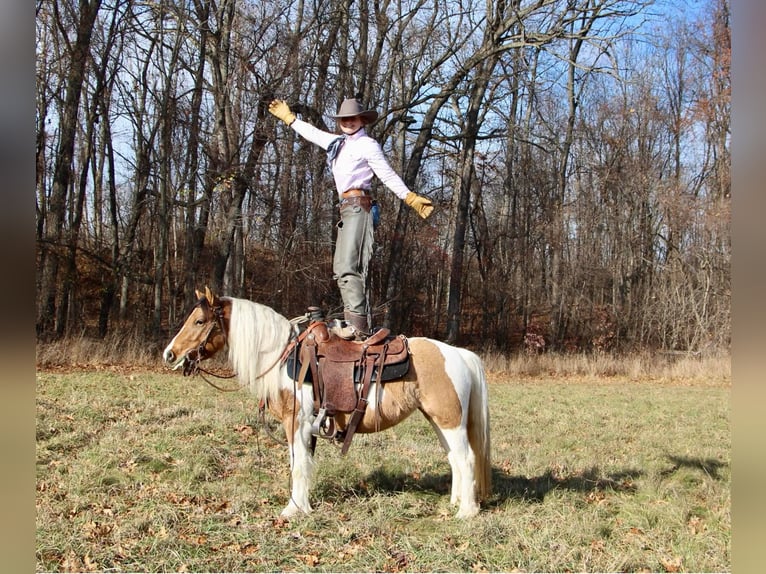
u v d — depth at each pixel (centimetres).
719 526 566
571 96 2970
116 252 2347
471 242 3166
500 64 2541
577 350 2828
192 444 779
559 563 476
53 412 927
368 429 576
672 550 512
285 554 486
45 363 1647
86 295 2409
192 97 2253
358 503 603
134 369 1688
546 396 1588
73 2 2031
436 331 2991
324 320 595
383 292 2511
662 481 708
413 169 2442
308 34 2208
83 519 534
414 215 2738
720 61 2712
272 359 586
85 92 2241
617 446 928
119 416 945
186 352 591
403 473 709
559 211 2975
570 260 3094
